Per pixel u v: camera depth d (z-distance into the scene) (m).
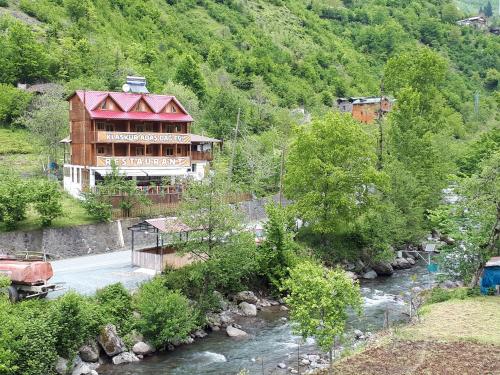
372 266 57.50
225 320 40.56
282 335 38.06
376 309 43.31
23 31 98.81
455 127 125.56
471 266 43.56
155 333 34.97
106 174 58.50
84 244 50.78
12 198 47.22
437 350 30.36
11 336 27.45
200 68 130.50
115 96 65.88
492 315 36.38
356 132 57.66
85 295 35.56
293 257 48.00
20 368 27.45
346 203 55.03
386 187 58.47
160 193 58.12
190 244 40.22
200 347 35.72
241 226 42.78
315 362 32.41
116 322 34.53
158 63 130.38
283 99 137.50
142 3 169.62
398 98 72.69
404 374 27.17
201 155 75.00
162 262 43.03
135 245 54.69
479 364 28.17
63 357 30.58
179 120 67.69
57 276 41.72
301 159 57.84
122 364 32.41
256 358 33.56
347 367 28.34
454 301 40.53
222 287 44.09
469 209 42.66
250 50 169.12
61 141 67.31
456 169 79.94
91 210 52.31
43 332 29.09
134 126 65.75
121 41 140.88
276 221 48.47
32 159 74.81
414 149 70.56
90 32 134.12
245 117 98.88
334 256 56.84
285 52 170.88
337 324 27.12
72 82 93.88
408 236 61.59
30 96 86.88
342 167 57.00
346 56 195.25
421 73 76.50
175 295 35.94
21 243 47.09
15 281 34.62
